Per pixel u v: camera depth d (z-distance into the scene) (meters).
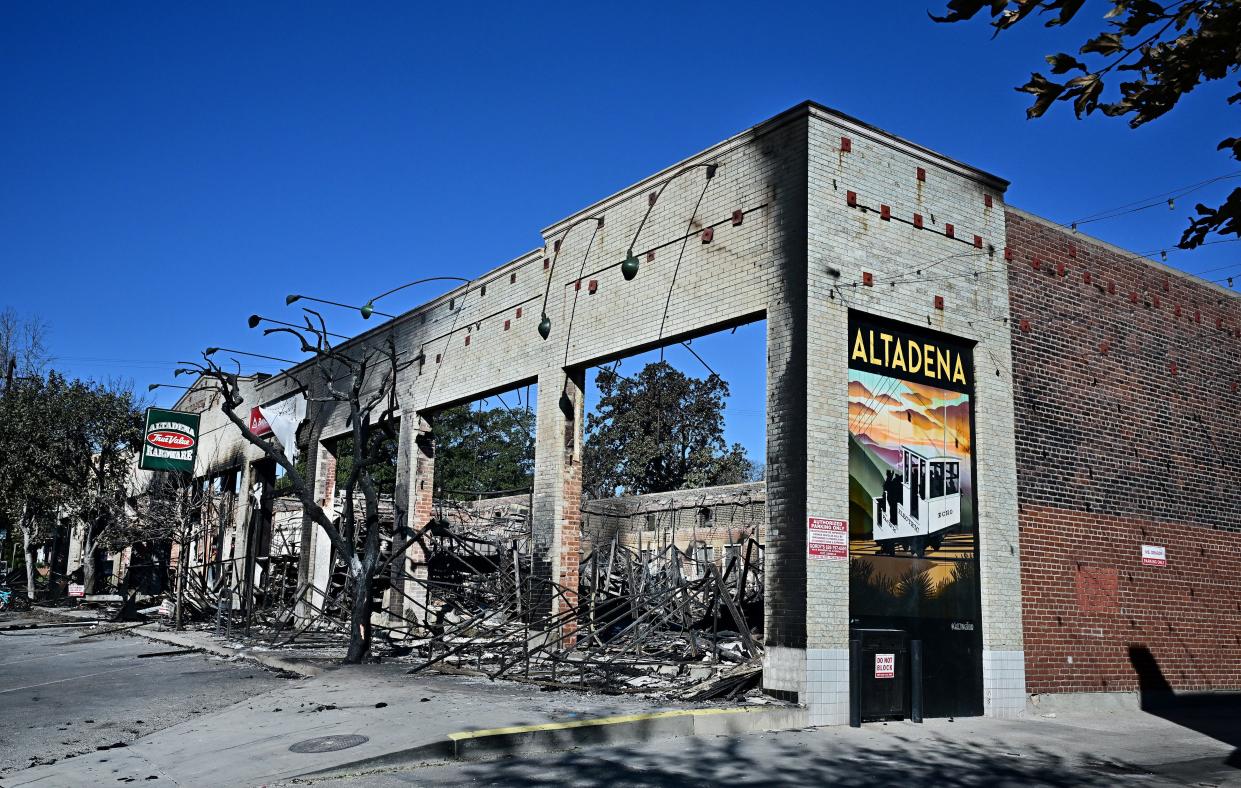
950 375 14.98
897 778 9.41
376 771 9.03
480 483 58.97
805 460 12.95
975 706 14.16
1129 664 16.23
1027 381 15.90
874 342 14.09
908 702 13.31
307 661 16.58
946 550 14.34
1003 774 9.88
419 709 11.34
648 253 16.27
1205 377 18.98
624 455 58.19
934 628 13.98
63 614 32.28
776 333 13.70
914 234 14.77
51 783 8.75
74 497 38.84
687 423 58.41
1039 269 16.48
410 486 21.94
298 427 27.62
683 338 15.62
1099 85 4.19
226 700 13.02
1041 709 14.83
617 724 10.59
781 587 12.99
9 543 53.16
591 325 17.27
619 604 18.77
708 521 39.53
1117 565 16.52
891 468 13.89
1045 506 15.70
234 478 32.78
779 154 14.20
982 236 15.73
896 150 14.81
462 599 22.36
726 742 10.90
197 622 26.53
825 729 12.12
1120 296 17.77
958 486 14.70
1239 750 11.91
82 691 14.29
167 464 32.78
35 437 38.16
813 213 13.58
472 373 20.47
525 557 24.98
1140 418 17.53
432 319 22.31
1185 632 17.27
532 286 19.02
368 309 18.41
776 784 8.91
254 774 8.84
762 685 13.05
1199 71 4.17
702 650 15.99
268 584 26.98
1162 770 10.55
